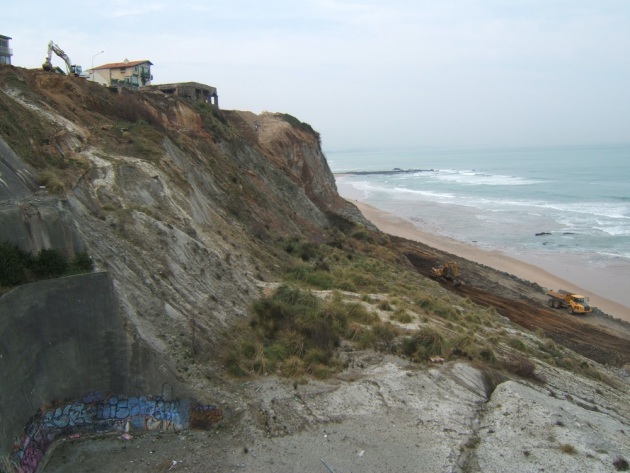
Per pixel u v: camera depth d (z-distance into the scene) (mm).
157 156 22359
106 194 16625
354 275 25891
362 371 15727
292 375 14430
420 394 14820
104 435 11430
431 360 16938
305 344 16031
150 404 11836
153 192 18891
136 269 13805
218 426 12125
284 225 34094
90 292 11531
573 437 13281
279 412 12859
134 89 37188
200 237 18828
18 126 16594
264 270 22375
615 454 12727
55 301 11094
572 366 22281
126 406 11688
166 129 30469
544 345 24188
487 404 15266
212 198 27234
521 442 13086
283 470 11070
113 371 11664
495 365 18047
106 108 27625
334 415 13219
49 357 11008
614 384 22734
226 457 11227
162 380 11961
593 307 35469
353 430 12742
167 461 10906
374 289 24719
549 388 17875
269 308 16984
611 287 41031
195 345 13305
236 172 35188
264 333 15867
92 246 13328
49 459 10594
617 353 28078
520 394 15555
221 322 15109
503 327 25891
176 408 12000
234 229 24750
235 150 40250
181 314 13867
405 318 20359
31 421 10320
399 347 17531
